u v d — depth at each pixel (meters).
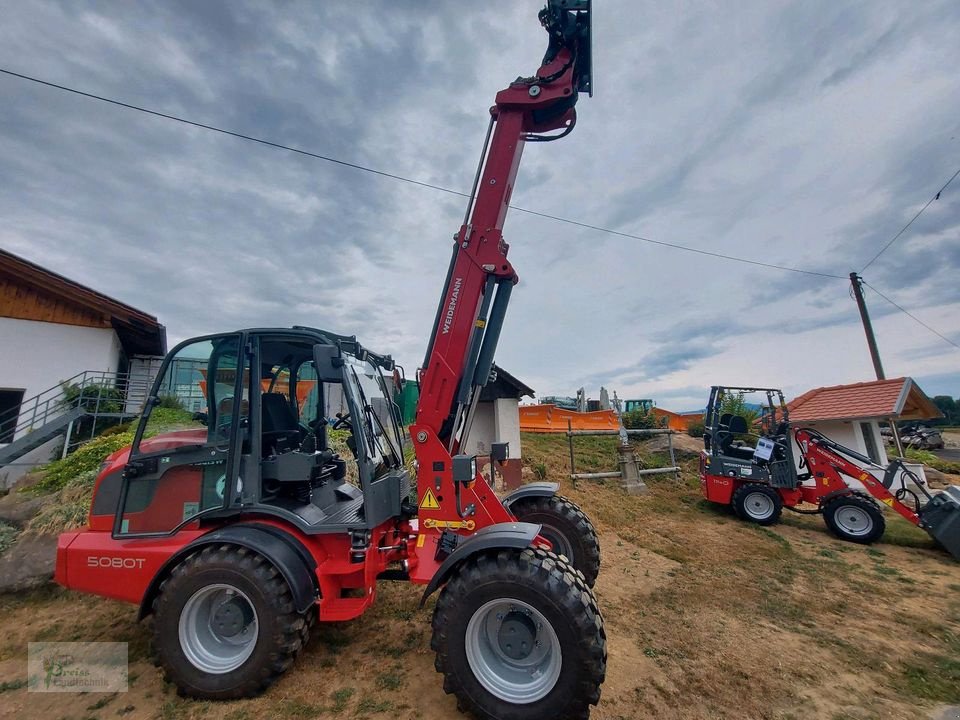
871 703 2.84
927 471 13.34
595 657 2.41
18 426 9.24
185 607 2.86
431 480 3.39
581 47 3.61
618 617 4.00
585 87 3.65
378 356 4.35
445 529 3.32
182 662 2.83
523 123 3.74
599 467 10.76
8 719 2.70
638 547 6.13
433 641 2.67
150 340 11.95
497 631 2.69
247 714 2.67
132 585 3.09
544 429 14.08
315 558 3.13
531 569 2.59
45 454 8.87
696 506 8.81
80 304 10.09
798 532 7.37
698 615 4.08
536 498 4.48
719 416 8.95
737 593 4.61
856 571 5.44
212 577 2.84
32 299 9.77
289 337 3.38
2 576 4.47
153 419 3.31
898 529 7.61
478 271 3.50
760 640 3.63
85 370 9.96
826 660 3.34
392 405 4.41
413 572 3.11
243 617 2.94
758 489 7.88
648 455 11.94
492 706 2.50
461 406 3.48
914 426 30.45
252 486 3.17
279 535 3.07
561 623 2.46
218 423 3.28
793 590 4.75
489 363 3.56
